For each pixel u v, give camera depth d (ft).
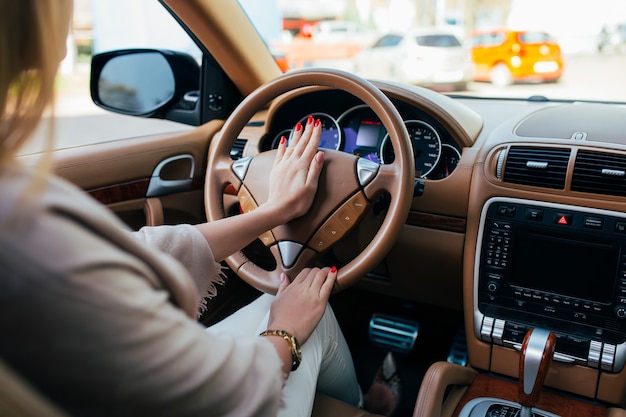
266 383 1.74
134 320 1.30
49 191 1.26
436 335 5.90
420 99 4.38
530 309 4.05
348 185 3.33
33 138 1.32
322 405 3.37
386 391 5.18
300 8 28.43
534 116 4.47
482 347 4.24
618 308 3.77
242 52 5.20
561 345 3.95
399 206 3.26
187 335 1.47
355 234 3.97
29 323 1.19
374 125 4.63
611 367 3.79
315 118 4.86
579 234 3.82
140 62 5.47
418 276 4.93
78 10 1.42
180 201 5.22
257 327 3.29
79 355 1.25
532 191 3.94
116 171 4.57
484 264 4.16
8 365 1.24
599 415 3.86
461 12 23.36
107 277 1.26
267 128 4.97
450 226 4.49
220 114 5.49
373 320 6.10
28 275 1.16
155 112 5.64
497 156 4.09
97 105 5.48
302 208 3.25
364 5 27.73
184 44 5.22
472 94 5.57
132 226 4.97
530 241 4.00
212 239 2.89
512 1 21.12
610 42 15.30
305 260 3.41
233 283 5.44
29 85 1.30
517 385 4.16
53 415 1.34
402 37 11.98
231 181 3.76
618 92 5.17
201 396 1.48
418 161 4.59
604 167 3.72
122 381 1.32
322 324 3.40
